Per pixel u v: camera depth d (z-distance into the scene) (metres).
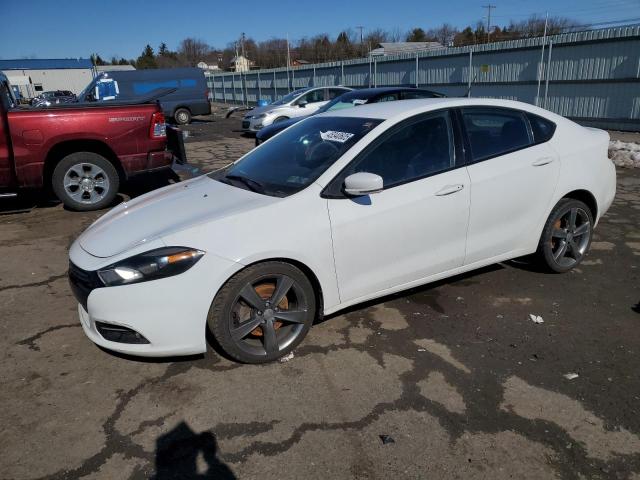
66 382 2.99
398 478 2.24
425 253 3.52
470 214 3.63
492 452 2.38
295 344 3.21
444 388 2.86
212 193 3.49
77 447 2.46
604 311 3.74
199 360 3.18
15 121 6.23
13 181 6.42
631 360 3.11
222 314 2.91
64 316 3.83
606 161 4.40
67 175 6.71
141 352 2.86
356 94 10.83
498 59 19.36
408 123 3.52
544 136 4.05
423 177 3.46
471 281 4.28
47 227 6.18
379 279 3.39
